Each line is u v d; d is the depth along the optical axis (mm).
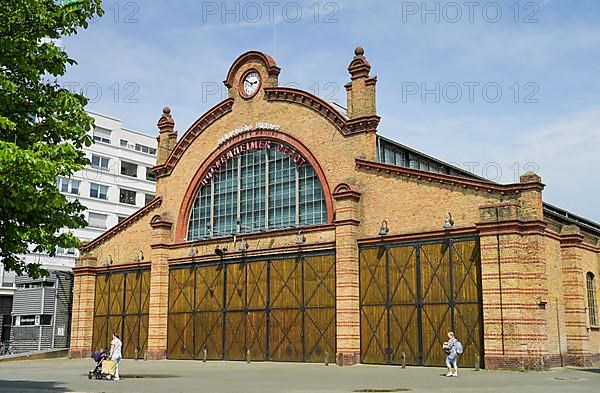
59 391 20188
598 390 18688
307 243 33375
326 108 34188
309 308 32812
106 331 42656
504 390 18781
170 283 39625
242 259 36219
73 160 17672
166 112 42875
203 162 39438
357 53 33625
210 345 36750
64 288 52156
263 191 36438
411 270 29703
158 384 22578
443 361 28031
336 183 33156
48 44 17859
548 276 28297
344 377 24281
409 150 36594
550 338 27672
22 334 51500
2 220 17281
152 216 41781
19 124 17594
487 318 26625
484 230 27172
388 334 29938
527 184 27062
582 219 45344
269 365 31875
